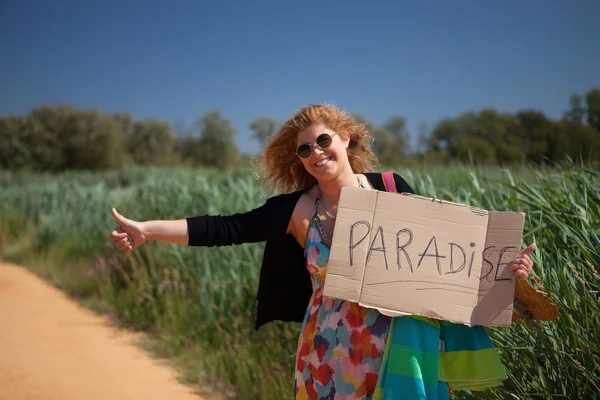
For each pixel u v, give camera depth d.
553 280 3.10
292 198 2.69
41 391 4.66
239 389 4.86
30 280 9.23
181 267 6.91
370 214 2.45
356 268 2.41
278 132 2.74
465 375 2.41
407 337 2.33
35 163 40.12
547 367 2.95
